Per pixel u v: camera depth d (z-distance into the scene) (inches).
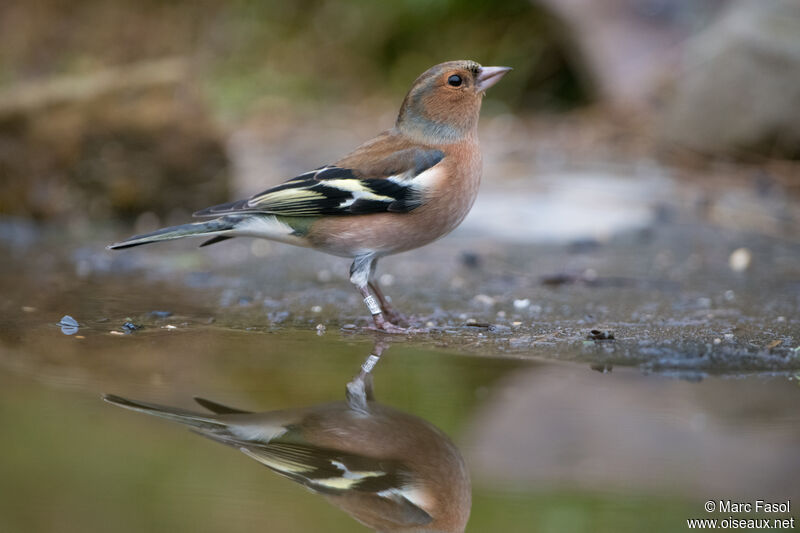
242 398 299.1
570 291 466.0
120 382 313.4
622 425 276.1
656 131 787.4
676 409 287.4
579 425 274.5
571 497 234.2
